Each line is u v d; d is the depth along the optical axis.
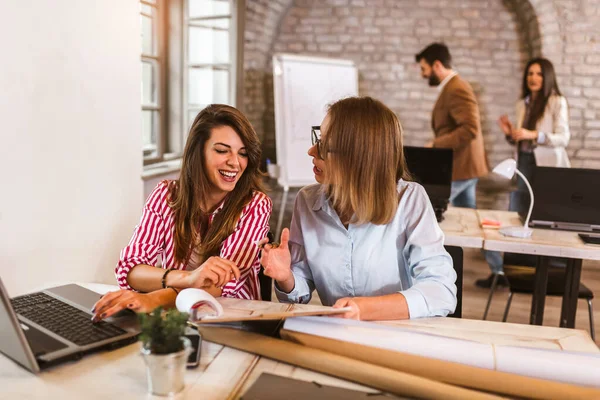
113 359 1.08
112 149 2.98
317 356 1.05
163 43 4.08
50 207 2.55
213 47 4.30
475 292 4.00
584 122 4.76
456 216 3.17
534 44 4.82
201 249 1.64
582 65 4.68
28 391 0.95
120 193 3.09
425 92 5.12
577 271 2.64
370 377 0.99
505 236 2.70
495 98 5.05
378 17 5.10
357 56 5.18
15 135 2.30
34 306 1.29
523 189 3.13
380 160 1.38
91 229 2.86
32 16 2.34
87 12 2.69
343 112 1.38
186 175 1.62
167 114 4.20
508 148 5.06
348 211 1.51
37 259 2.49
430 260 1.44
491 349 1.06
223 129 1.58
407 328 1.25
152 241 1.63
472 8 4.98
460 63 5.05
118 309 1.23
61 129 2.57
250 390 0.93
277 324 1.23
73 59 2.62
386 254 1.50
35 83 2.39
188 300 1.18
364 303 1.27
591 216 2.77
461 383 1.00
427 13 5.04
